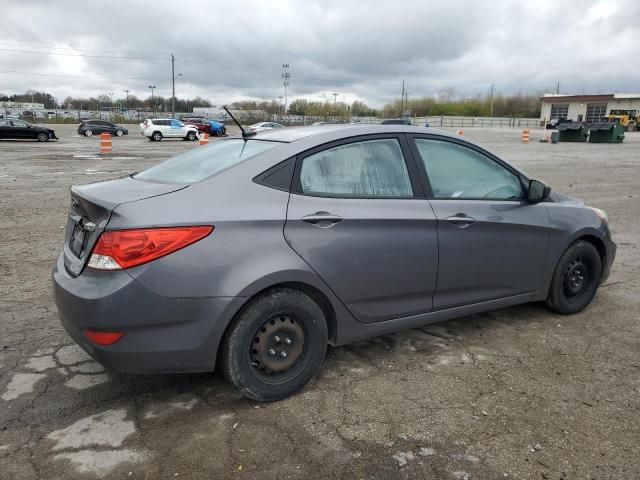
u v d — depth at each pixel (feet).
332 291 10.78
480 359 12.55
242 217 9.82
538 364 12.32
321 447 9.16
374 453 9.01
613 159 77.15
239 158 10.92
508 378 11.64
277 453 8.98
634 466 8.73
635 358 12.67
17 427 9.59
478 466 8.70
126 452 8.95
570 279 15.03
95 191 10.29
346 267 10.84
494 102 380.58
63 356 12.33
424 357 12.64
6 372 11.54
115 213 9.28
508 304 13.88
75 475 8.37
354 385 11.28
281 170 10.55
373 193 11.46
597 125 125.39
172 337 9.43
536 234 13.82
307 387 11.17
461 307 12.89
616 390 11.15
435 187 12.37
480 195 13.15
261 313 10.04
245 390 10.23
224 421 9.91
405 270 11.64
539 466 8.71
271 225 10.05
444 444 9.27
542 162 71.05
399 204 11.60
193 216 9.52
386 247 11.28
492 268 13.11
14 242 22.93
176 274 9.25
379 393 10.96
